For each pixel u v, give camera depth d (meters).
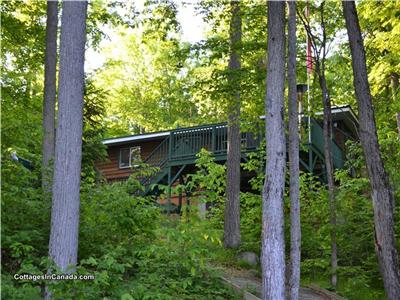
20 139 10.27
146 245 7.54
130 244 7.64
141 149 22.27
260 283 10.58
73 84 7.04
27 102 13.88
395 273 8.31
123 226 7.68
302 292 10.79
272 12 8.52
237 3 11.97
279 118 8.15
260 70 11.34
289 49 9.74
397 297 8.21
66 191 6.76
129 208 7.68
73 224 6.74
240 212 14.09
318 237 11.72
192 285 7.84
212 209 15.00
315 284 11.35
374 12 13.69
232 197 13.17
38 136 12.20
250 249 12.62
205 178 8.29
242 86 11.62
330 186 11.47
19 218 7.23
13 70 14.44
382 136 13.20
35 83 18.45
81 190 8.18
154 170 9.12
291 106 9.51
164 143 19.95
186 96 18.14
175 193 7.93
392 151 12.84
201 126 18.84
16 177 7.55
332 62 14.26
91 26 13.48
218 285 8.45
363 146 8.94
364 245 11.44
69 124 6.93
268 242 7.79
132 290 6.29
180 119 32.66
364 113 8.98
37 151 11.77
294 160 9.27
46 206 7.57
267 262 7.74
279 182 7.96
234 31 12.06
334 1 12.33
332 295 10.37
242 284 10.05
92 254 7.42
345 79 18.38
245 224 13.72
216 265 11.67
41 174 8.62
